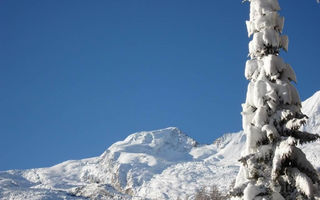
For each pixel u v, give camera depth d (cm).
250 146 1292
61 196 14012
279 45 1400
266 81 1338
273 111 1303
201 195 13575
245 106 1382
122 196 14375
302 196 1227
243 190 1279
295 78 1364
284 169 1249
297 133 1294
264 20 1401
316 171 1259
